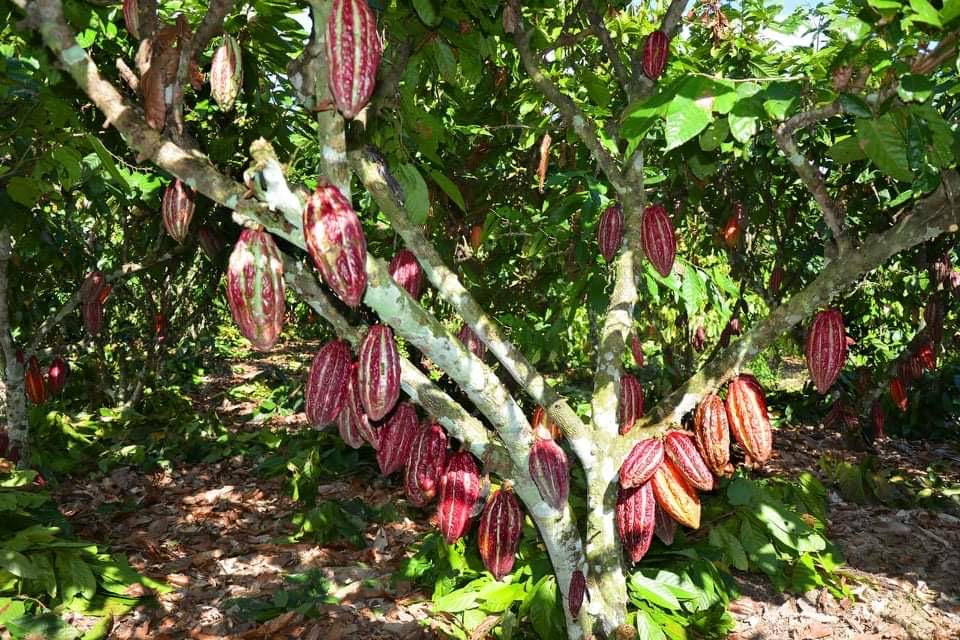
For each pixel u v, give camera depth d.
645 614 3.32
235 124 4.03
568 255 4.21
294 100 4.14
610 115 3.73
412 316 2.07
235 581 4.27
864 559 4.77
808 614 3.97
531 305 4.89
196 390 9.83
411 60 2.69
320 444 6.46
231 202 1.74
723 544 4.23
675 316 6.91
